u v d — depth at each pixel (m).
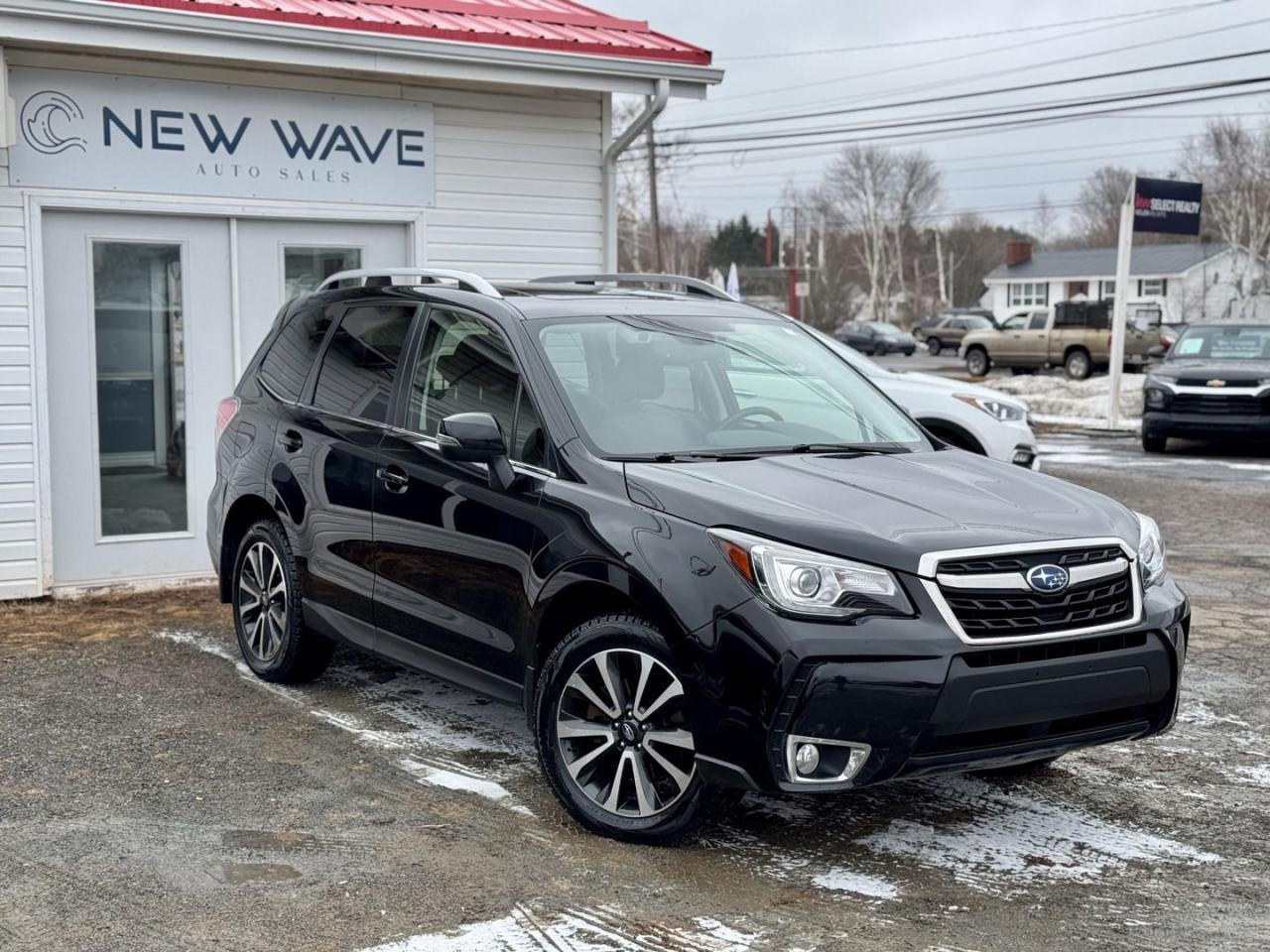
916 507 4.64
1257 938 4.04
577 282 6.87
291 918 4.08
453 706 6.39
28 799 5.12
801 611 4.22
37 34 7.98
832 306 74.12
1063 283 83.00
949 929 4.07
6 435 8.49
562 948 3.90
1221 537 11.54
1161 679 4.61
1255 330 19.61
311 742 5.84
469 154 9.98
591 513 4.76
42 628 7.94
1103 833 4.91
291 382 6.70
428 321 5.95
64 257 8.72
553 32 9.85
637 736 4.61
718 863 4.55
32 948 3.87
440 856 4.58
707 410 5.48
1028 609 4.35
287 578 6.48
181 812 4.99
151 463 9.13
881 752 4.18
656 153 49.22
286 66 9.17
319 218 9.45
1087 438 21.97
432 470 5.49
